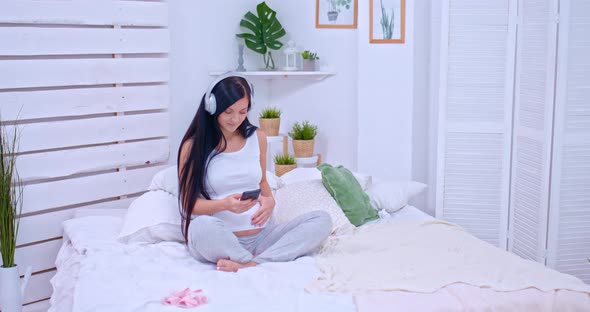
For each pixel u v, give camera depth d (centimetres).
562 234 340
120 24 330
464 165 373
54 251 323
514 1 356
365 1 383
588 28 324
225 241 249
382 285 221
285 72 390
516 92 360
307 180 325
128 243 275
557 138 329
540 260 342
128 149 342
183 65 372
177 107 373
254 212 272
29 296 317
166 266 248
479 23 359
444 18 359
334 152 412
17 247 310
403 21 384
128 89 337
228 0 390
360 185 322
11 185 294
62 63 309
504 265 239
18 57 305
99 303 210
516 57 359
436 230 284
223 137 265
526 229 356
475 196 374
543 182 336
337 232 285
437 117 398
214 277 235
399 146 397
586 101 330
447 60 363
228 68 396
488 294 213
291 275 236
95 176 331
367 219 314
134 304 208
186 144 266
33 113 303
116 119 335
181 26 368
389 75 389
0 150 272
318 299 213
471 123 368
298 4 406
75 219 304
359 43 387
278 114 402
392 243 267
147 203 288
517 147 362
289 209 296
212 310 203
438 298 210
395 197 332
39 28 300
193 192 261
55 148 318
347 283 225
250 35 391
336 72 404
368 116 393
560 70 324
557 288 216
